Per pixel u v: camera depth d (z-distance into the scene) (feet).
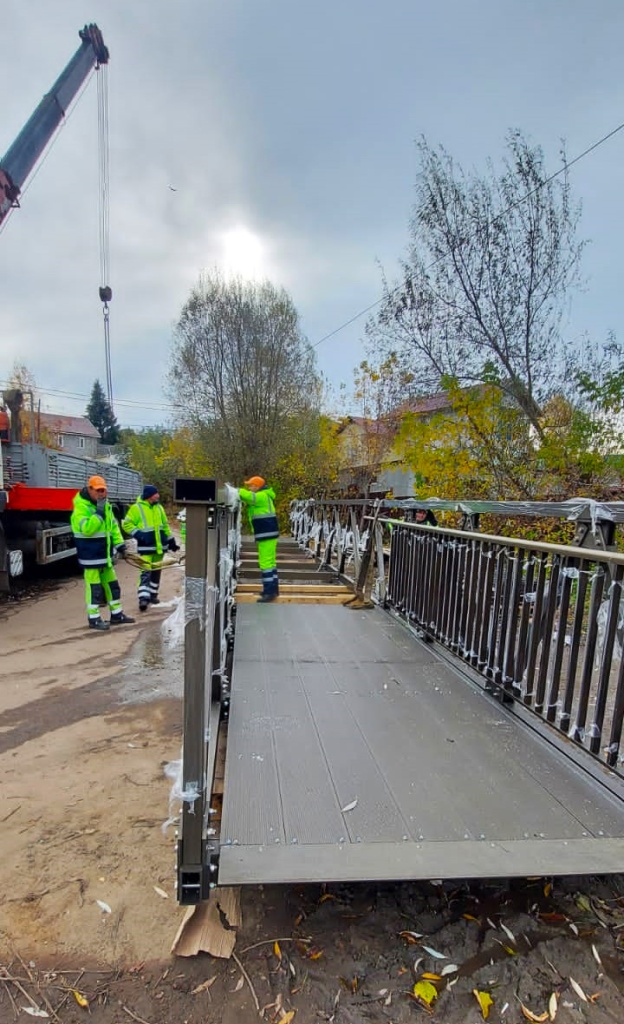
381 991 5.13
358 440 57.88
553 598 7.76
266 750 7.20
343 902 6.15
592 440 23.12
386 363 34.24
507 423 25.67
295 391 65.57
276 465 62.95
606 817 6.00
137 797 8.66
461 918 5.95
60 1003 5.10
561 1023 4.82
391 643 12.06
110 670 15.05
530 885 6.39
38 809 8.30
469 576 10.11
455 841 5.51
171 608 23.11
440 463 26.63
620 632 6.43
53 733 11.05
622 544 13.38
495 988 5.15
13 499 23.52
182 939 5.67
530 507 8.66
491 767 6.95
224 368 65.31
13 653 16.63
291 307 66.08
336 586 19.08
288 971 5.36
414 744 7.50
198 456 66.23
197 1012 4.99
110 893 6.52
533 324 26.17
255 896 6.22
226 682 9.59
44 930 5.96
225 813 5.84
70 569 32.55
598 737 6.73
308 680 9.75
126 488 43.09
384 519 15.61
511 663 8.74
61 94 29.19
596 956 5.49
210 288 64.90
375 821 5.78
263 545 16.81
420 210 27.63
